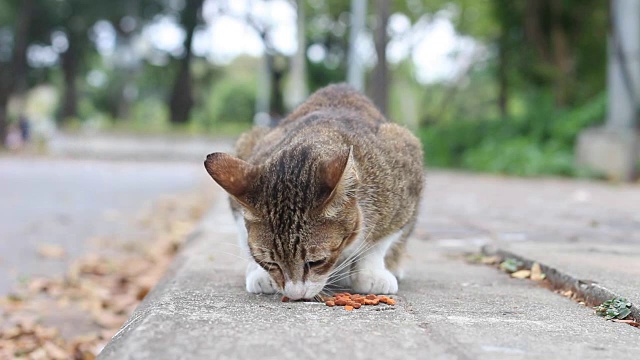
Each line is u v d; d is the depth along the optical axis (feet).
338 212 2.47
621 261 3.31
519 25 16.81
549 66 15.62
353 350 1.80
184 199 9.30
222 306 2.30
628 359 1.84
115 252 5.57
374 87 14.42
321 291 2.55
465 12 20.12
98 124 23.52
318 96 3.37
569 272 2.93
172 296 2.47
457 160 15.89
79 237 6.13
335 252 2.50
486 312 2.35
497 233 4.70
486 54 21.07
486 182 10.66
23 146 23.97
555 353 1.86
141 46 28.43
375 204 2.67
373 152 2.72
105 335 3.48
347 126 2.83
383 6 14.21
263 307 2.30
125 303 4.05
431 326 2.07
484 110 30.83
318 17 22.95
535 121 14.74
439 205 6.84
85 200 8.92
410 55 23.98
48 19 26.53
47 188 10.35
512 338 1.98
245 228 2.64
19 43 24.61
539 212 6.20
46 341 3.38
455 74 23.67
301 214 2.43
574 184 10.43
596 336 2.06
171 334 1.90
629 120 11.79
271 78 23.97
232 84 40.81
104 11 25.90
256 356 1.74
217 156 2.49
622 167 11.58
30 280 4.44
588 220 5.55
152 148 22.62
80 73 31.42
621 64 11.69
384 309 2.30
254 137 3.25
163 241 5.74
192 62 27.63
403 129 3.10
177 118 26.63
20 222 6.79
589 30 15.72
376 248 2.76
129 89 29.19
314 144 2.56
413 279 3.05
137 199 9.26
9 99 26.30
